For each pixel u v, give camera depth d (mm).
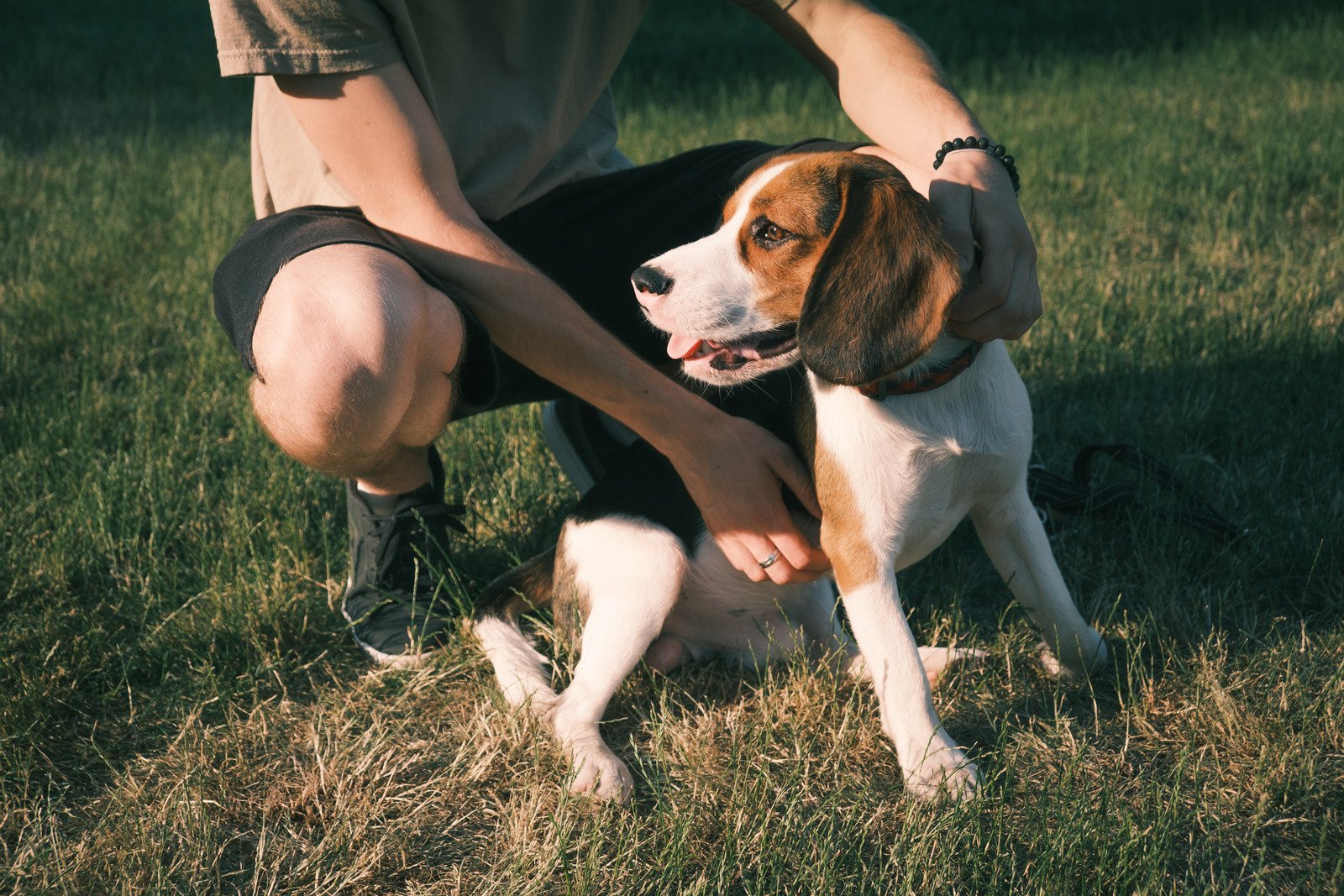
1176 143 5773
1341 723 2100
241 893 1922
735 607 2463
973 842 1842
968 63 8148
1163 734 2182
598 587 2338
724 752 2215
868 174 2006
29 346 4051
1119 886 1775
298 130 2424
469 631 2557
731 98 7555
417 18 2264
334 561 2875
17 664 2422
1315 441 3033
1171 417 3262
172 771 2203
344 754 2203
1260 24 8445
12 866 1945
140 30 10469
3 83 8430
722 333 2104
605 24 2570
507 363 2521
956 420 2078
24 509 3029
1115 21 9289
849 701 2271
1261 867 1771
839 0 2541
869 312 1879
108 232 5250
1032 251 1947
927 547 2268
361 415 2078
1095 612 2559
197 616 2637
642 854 1938
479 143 2400
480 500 3152
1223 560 2641
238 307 2123
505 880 1902
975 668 2420
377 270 2004
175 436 3398
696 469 2125
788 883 1837
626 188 2680
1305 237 4629
